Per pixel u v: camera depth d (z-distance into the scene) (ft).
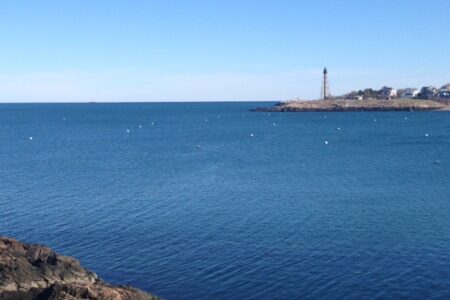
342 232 151.23
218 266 126.00
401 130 561.84
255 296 110.42
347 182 235.40
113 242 143.84
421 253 133.49
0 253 108.78
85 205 186.91
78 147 402.31
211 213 174.50
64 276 106.83
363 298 109.19
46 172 268.41
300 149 387.96
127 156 341.62
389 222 161.27
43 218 168.35
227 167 286.25
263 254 133.59
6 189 218.18
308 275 120.57
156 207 183.73
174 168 282.36
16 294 99.55
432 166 289.33
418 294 110.73
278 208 181.06
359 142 438.40
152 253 134.92
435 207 181.16
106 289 98.99
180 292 112.16
